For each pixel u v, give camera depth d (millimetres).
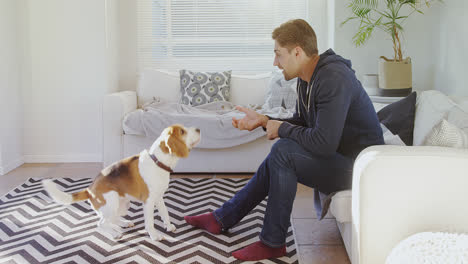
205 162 3225
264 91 3869
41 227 2158
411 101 1986
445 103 1808
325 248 1901
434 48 3334
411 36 3494
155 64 4285
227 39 4246
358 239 1323
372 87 3389
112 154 3299
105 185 1909
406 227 1272
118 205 1929
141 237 2021
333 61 1653
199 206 2502
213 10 4230
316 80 1644
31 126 3744
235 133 3129
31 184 2980
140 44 4258
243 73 4250
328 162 1681
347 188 1687
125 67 4281
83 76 3719
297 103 1938
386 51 3629
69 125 3758
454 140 1451
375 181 1270
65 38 3684
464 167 1237
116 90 4102
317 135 1589
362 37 3473
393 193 1267
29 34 3668
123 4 4203
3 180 3137
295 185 1728
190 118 3160
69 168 3514
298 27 1667
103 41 3689
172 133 1879
